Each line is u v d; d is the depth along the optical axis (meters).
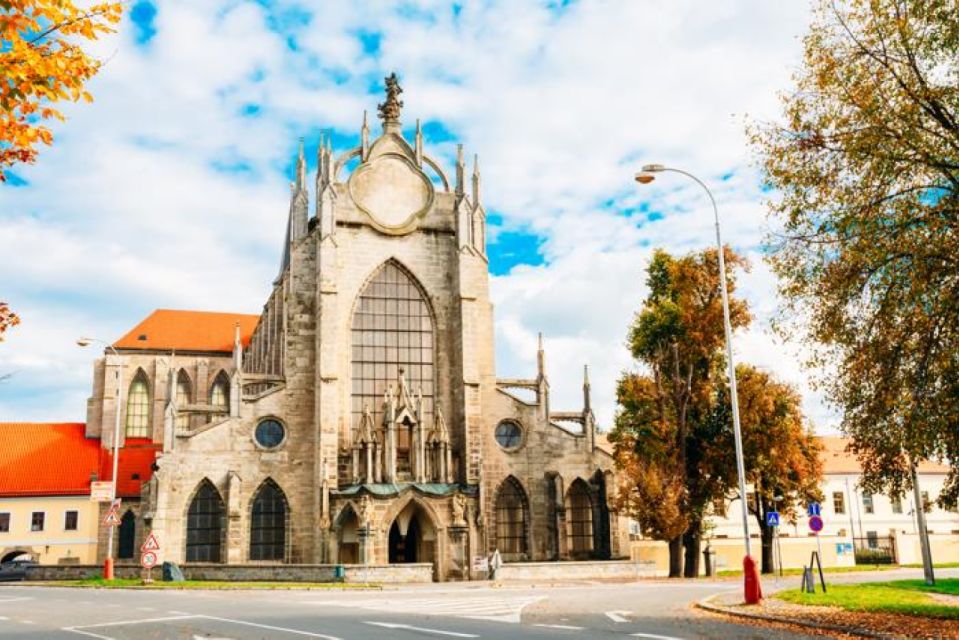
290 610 32.19
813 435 70.56
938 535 88.81
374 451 70.94
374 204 79.31
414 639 22.66
